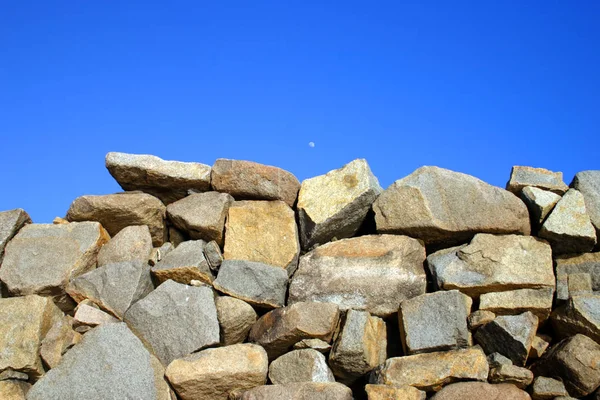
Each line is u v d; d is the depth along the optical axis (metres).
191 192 3.68
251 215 3.56
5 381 3.26
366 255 3.44
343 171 3.57
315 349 3.27
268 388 3.18
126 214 3.62
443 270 3.36
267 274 3.40
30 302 3.40
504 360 3.17
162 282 3.51
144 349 3.31
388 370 3.17
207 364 3.24
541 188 3.54
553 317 3.31
